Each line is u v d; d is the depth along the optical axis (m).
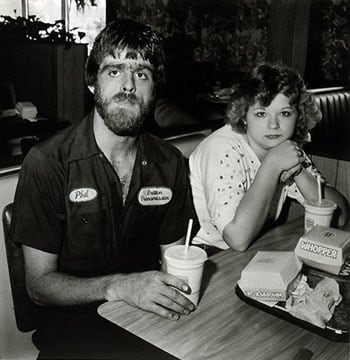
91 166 1.39
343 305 1.09
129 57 1.31
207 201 1.57
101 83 1.33
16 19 2.33
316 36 3.99
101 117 1.36
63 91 2.37
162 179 1.50
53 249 1.37
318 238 1.25
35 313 1.42
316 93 3.61
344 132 3.59
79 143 1.38
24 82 2.27
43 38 2.41
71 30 2.69
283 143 1.54
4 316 1.62
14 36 2.27
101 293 1.15
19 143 1.95
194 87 3.57
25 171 1.36
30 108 2.14
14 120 2.07
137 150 1.47
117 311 1.05
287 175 1.60
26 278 1.37
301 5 2.59
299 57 2.65
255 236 1.44
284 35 2.64
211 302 1.10
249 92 1.58
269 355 0.93
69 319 1.36
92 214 1.40
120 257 1.49
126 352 1.20
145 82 1.35
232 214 1.46
